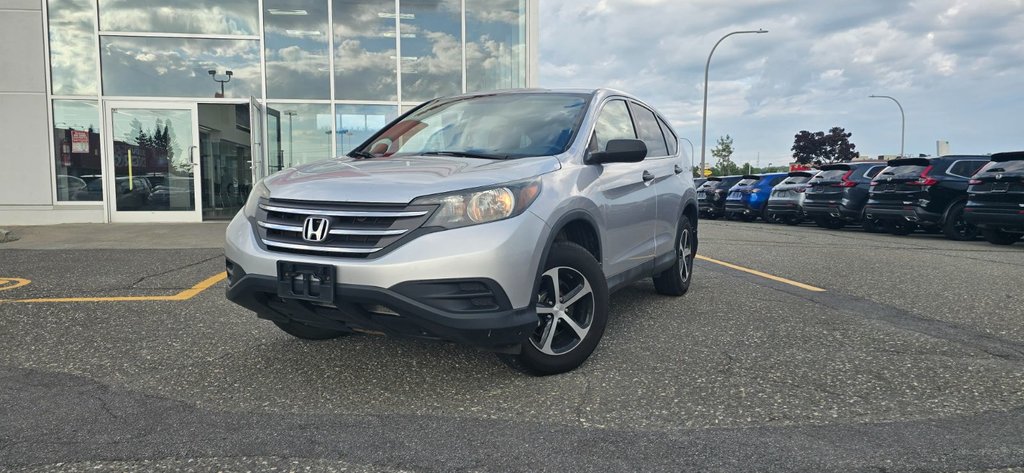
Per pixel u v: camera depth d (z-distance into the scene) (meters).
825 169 15.80
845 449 2.62
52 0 12.47
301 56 13.31
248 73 13.19
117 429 2.81
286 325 3.93
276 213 3.29
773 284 6.48
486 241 3.04
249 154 13.16
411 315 2.93
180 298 5.50
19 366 3.67
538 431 2.80
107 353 3.93
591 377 3.51
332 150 13.50
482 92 4.90
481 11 13.70
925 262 8.30
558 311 3.49
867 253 9.43
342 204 3.12
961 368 3.69
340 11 13.35
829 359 3.86
